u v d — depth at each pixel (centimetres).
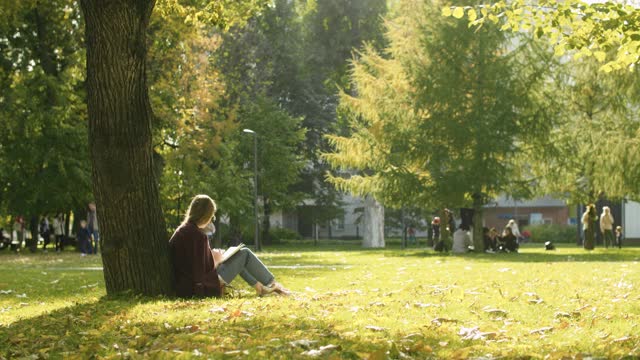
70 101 4056
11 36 3972
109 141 1155
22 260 3284
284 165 6400
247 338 734
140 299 1130
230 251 1216
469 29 3575
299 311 941
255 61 5988
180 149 4362
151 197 1184
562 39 1465
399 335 750
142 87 1164
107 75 1142
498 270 1855
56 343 757
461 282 1465
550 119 3594
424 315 918
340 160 4034
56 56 4038
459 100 3597
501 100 3566
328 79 6550
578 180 3941
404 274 1797
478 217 3788
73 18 3734
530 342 730
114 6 1125
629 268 1884
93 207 3966
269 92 6838
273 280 1230
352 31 6262
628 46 1435
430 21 3647
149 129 1179
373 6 6191
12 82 4009
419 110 3700
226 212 5409
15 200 4422
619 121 3803
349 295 1212
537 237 7338
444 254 3547
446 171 3669
